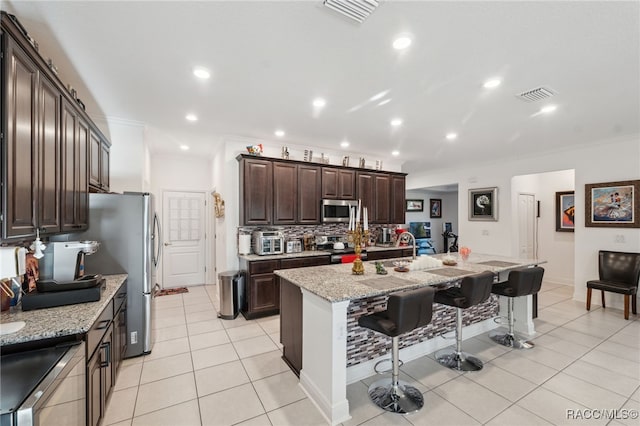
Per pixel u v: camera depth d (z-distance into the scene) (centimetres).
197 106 302
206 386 233
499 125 360
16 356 135
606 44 190
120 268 274
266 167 415
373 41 190
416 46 195
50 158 177
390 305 198
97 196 266
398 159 575
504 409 204
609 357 279
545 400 214
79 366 145
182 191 558
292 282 243
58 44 191
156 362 271
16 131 138
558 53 201
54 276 196
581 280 461
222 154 437
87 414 157
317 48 198
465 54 204
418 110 311
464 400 214
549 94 268
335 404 194
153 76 237
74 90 237
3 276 134
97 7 157
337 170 480
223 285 387
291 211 436
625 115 322
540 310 418
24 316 163
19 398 105
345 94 272
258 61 214
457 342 270
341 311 198
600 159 437
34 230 157
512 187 552
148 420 194
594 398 216
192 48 198
